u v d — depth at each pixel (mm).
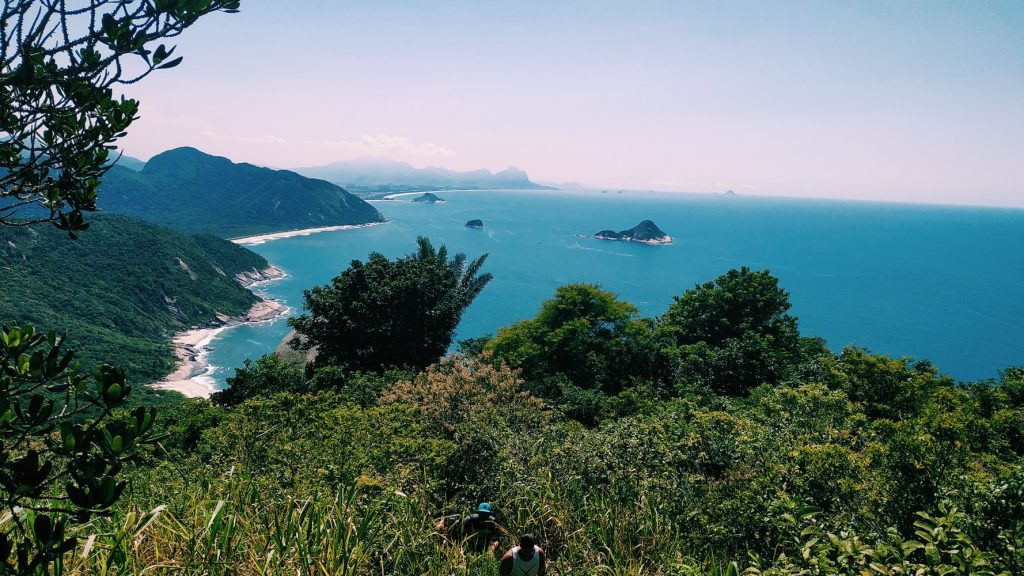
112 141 3777
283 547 4648
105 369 2895
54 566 3557
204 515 4887
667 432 10914
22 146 3295
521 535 7035
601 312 36750
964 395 22797
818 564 4852
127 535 4215
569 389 25938
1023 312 198625
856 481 7469
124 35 3178
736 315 38281
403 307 35969
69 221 3719
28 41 2953
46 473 2725
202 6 3277
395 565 5215
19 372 2736
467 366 22047
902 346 149750
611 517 7273
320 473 7684
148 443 3021
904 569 4426
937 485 6730
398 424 10898
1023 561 5172
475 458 9008
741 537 7324
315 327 35812
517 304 176625
